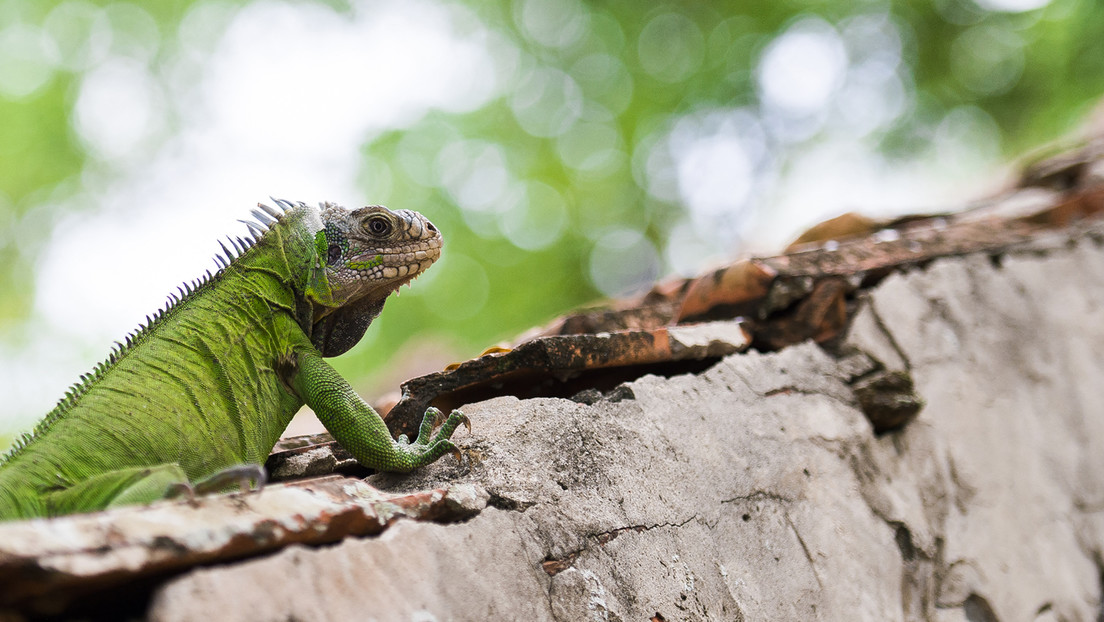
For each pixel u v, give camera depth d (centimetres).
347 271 154
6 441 262
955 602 169
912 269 181
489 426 153
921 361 176
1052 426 182
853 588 162
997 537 174
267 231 154
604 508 152
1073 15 515
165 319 150
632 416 157
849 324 174
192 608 136
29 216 532
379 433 150
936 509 172
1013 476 177
